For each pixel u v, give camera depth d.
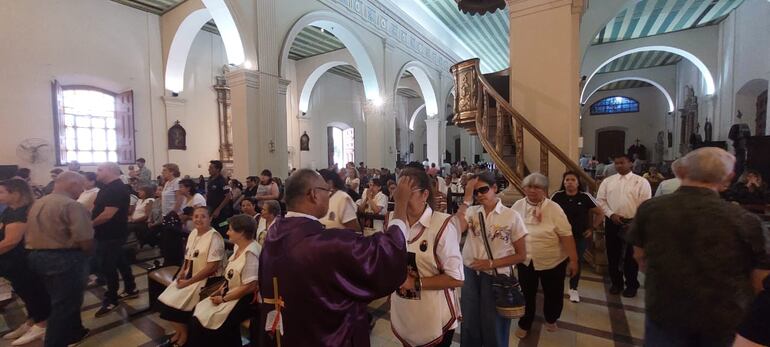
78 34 7.99
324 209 1.42
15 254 3.03
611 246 3.54
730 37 10.45
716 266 1.32
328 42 12.02
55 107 7.54
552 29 4.57
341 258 1.18
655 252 1.48
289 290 1.20
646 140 20.19
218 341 2.47
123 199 3.63
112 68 8.58
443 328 1.71
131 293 3.95
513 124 5.21
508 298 1.93
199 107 10.53
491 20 13.41
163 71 9.59
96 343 2.99
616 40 12.55
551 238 2.69
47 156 7.47
